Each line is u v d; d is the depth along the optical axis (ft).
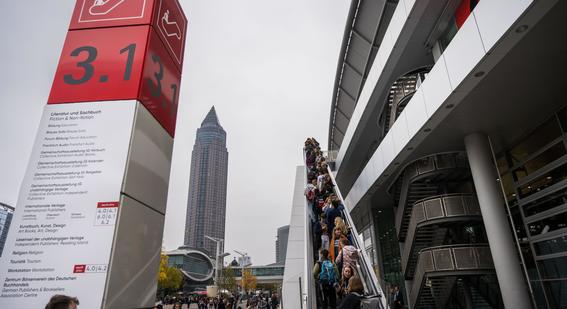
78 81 15.55
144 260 14.93
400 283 82.02
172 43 19.42
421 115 44.04
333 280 24.95
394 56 55.62
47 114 15.06
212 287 189.78
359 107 75.66
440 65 38.91
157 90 17.19
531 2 25.46
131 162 14.48
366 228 105.29
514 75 33.94
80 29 16.46
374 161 65.41
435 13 47.16
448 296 51.98
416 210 53.36
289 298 31.35
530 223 45.19
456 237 54.34
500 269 40.40
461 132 45.70
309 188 47.29
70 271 12.77
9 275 12.79
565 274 39.17
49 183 14.03
